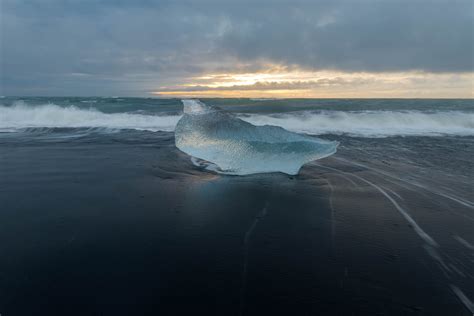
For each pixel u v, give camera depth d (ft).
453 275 8.45
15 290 7.65
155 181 16.61
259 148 18.03
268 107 52.90
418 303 7.38
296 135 18.65
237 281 8.21
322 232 10.98
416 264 8.97
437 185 16.06
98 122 37.60
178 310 7.13
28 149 23.62
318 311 7.13
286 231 11.07
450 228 11.23
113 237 10.46
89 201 13.67
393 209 12.99
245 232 10.98
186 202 13.76
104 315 6.92
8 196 14.05
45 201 13.56
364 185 16.10
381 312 7.10
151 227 11.28
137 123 37.63
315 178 17.28
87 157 21.43
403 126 37.45
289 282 8.18
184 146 19.49
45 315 6.88
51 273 8.37
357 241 10.34
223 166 18.26
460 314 7.02
